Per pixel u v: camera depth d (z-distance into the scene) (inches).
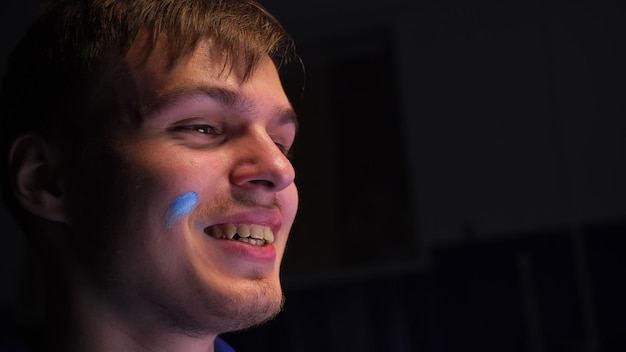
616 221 128.9
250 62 35.1
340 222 140.9
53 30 36.9
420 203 139.0
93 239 33.4
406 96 144.0
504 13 141.9
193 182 32.3
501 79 140.4
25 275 145.6
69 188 34.4
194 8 35.4
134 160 32.7
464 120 140.8
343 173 143.6
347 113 147.3
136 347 33.5
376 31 148.5
